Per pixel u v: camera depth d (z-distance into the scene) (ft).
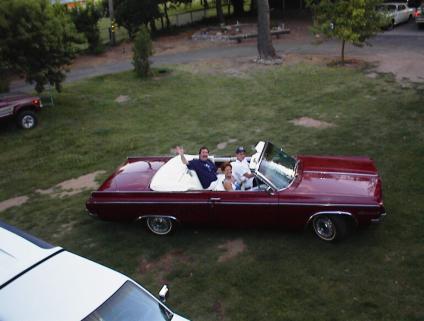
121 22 101.09
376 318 20.33
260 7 70.13
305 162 28.91
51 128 50.34
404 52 69.62
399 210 28.07
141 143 43.42
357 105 47.85
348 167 27.78
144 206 27.04
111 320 14.99
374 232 26.21
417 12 86.02
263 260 24.79
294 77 61.05
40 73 53.26
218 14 107.34
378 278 22.67
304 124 44.14
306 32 94.22
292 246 25.75
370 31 62.90
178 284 23.70
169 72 70.13
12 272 15.74
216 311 21.62
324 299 21.65
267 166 26.53
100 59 86.74
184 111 51.72
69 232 29.55
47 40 52.39
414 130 39.78
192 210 26.71
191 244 26.96
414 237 25.50
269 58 71.72
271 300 21.93
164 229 27.81
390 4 89.40
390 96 49.57
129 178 28.71
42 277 15.72
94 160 40.70
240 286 23.06
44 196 35.14
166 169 28.27
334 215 24.90
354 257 24.31
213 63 74.08
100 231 29.32
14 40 51.11
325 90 54.13
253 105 51.37
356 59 67.82
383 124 41.91
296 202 25.30
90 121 51.47
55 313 14.46
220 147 40.55
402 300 21.18
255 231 27.55
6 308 14.53
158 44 95.91
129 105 55.88
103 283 15.75
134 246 27.32
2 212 33.19
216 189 27.22
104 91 62.90
